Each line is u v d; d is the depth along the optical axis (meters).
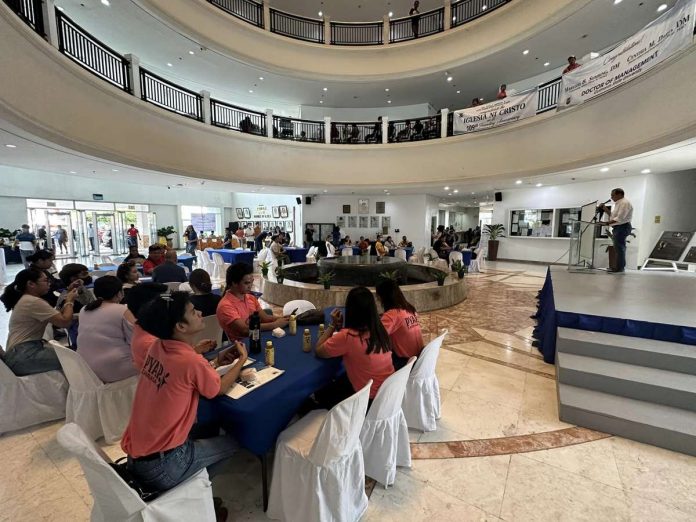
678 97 5.21
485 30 9.80
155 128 7.54
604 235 6.27
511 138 8.98
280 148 10.44
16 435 2.39
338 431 1.48
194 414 1.42
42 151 5.82
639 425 2.29
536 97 8.14
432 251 10.64
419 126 10.72
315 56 11.21
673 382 2.49
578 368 2.75
